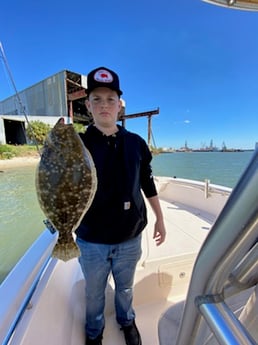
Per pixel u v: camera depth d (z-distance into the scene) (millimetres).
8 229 6141
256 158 374
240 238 407
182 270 1729
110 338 1381
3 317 825
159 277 1683
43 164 736
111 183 1182
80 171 747
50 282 1211
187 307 557
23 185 11633
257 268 480
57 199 735
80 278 1547
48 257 1291
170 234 2223
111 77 1189
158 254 1786
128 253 1268
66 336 1221
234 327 461
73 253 767
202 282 497
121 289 1350
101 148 1192
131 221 1241
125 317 1387
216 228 440
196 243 2012
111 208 1188
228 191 2662
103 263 1237
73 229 771
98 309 1311
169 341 918
